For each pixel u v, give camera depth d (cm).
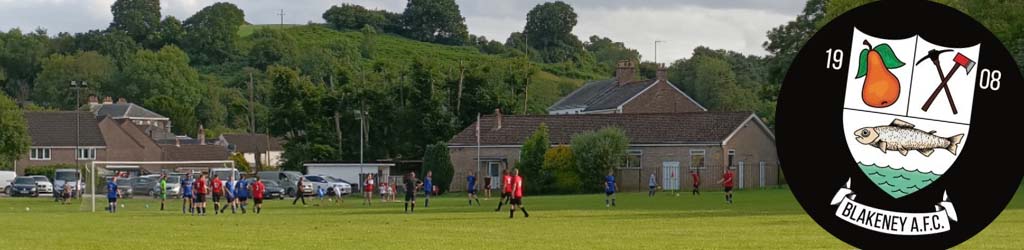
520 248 2695
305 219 4197
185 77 17775
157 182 7356
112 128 11994
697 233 3150
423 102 10388
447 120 10394
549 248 2686
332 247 2762
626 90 11462
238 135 14775
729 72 15500
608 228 3419
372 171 9262
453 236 3120
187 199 5288
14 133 9050
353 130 10431
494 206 5466
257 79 19375
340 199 6475
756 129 8450
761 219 3812
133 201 6669
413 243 2878
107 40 19962
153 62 17538
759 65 18388
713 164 8250
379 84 10594
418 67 10425
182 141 14500
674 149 8375
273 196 7644
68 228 3641
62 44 19950
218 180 4947
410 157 10356
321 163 9619
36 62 18775
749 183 8375
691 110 11219
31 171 10444
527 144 8269
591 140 8025
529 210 4803
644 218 3978
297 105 10412
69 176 8356
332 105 10394
